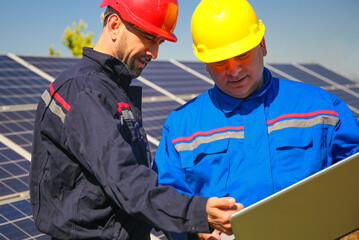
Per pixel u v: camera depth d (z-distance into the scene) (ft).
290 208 5.68
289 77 47.65
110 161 6.85
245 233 5.46
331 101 9.04
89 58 8.35
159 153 9.58
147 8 8.30
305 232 5.92
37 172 8.32
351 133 8.74
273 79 9.42
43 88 31.53
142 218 6.85
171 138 9.41
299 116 8.85
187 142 9.25
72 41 95.30
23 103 27.94
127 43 8.41
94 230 7.99
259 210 5.45
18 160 20.31
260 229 5.55
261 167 8.61
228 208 6.57
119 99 8.32
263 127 8.79
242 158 8.78
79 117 7.34
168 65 44.24
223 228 6.67
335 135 8.76
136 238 8.36
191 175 9.11
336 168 5.94
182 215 6.72
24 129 23.80
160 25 8.52
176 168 9.36
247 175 8.66
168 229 6.80
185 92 38.11
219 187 8.82
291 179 8.55
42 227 8.20
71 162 7.85
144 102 32.65
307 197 5.80
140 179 6.89
